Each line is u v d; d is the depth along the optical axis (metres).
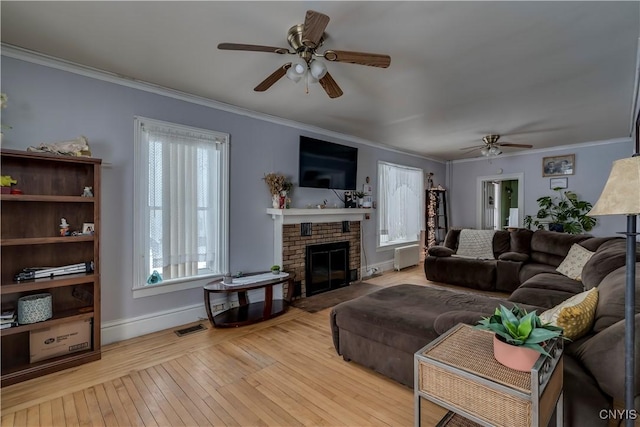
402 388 2.10
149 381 2.17
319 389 2.09
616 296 1.50
